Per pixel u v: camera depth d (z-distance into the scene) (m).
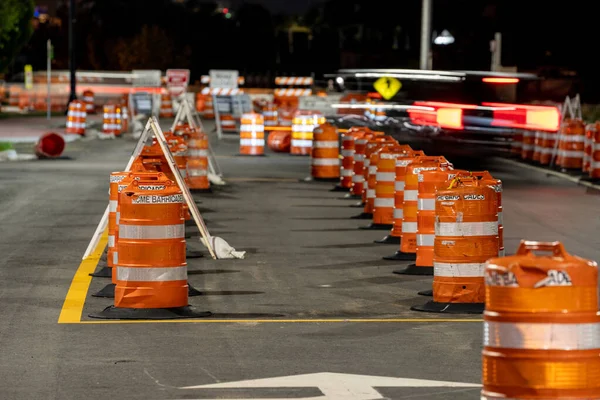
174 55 134.12
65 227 25.09
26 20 79.62
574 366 8.25
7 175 37.59
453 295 16.02
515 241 23.80
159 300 15.38
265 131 68.75
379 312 16.05
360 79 72.81
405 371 12.40
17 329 14.62
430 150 52.69
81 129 61.75
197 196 32.41
